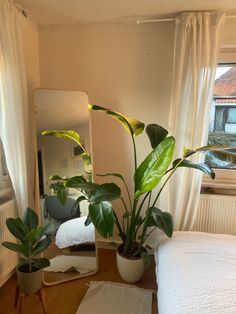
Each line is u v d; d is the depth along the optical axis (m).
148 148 2.35
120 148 2.39
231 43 2.02
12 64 1.73
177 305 1.17
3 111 1.72
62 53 2.33
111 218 1.68
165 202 2.12
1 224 1.75
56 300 1.81
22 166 1.85
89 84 2.34
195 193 2.10
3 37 1.66
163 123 2.29
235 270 1.45
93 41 2.27
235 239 1.86
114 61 2.27
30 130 2.09
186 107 2.03
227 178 2.24
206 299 1.20
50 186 2.10
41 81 2.40
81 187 1.89
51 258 2.06
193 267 1.47
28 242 1.58
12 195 1.95
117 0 1.77
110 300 1.81
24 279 1.54
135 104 2.31
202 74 1.96
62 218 2.14
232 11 1.93
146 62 2.22
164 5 1.84
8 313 1.67
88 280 2.05
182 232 1.97
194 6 1.85
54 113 2.11
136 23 2.16
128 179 2.43
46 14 2.03
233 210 2.14
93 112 2.38
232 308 1.15
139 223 2.00
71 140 2.19
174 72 2.01
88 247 2.22
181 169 2.05
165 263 1.55
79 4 1.85
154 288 1.95
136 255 1.99
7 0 1.69
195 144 2.05
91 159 2.30
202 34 1.92
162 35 2.16
